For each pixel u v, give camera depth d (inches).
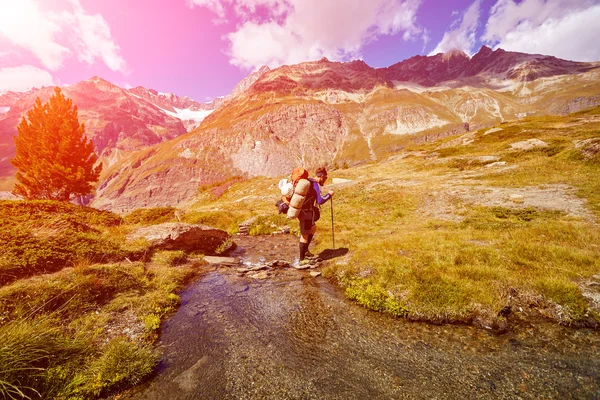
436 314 209.5
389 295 234.7
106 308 220.5
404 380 149.9
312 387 146.5
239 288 282.2
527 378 147.6
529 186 698.8
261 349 178.7
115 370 151.0
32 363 146.9
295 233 574.2
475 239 350.0
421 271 251.9
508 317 205.6
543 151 1098.7
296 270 336.5
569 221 406.3
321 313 225.3
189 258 386.9
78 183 1229.7
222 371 159.2
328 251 396.8
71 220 353.1
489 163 1175.0
